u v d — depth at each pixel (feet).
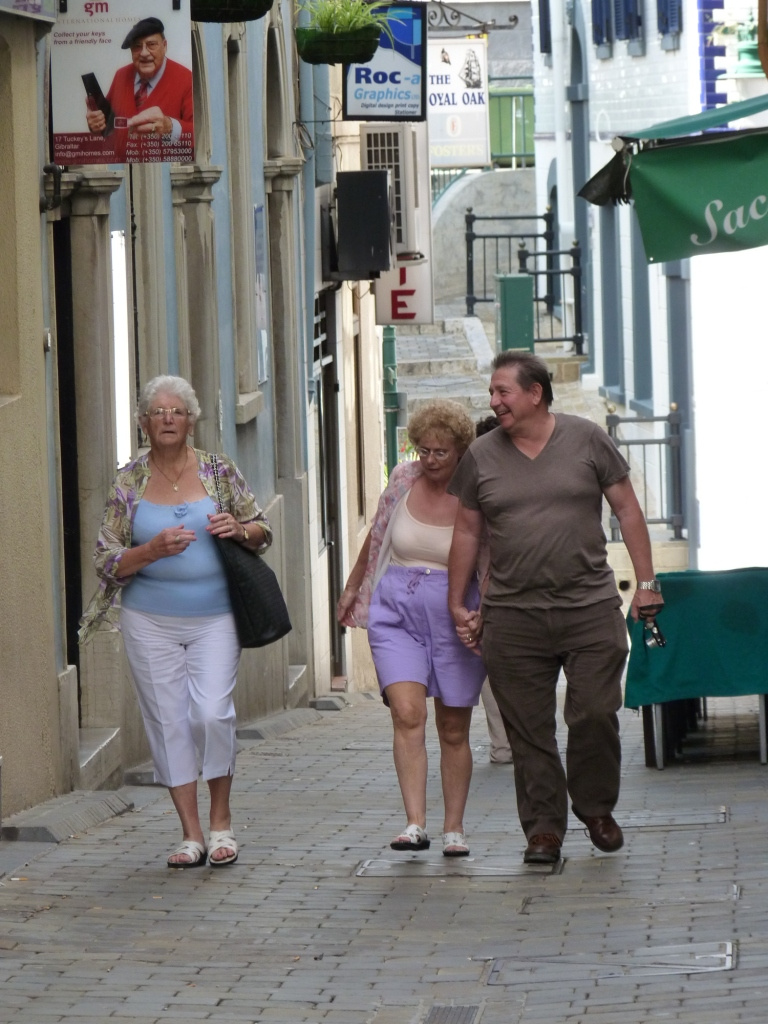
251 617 85.66
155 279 128.88
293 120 194.49
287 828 99.71
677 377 238.68
